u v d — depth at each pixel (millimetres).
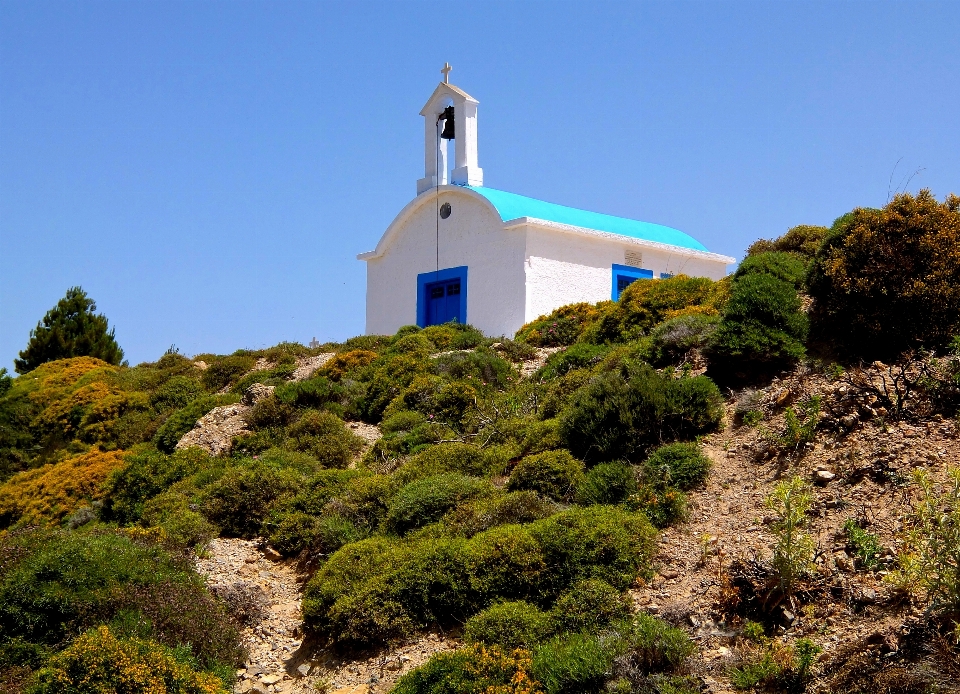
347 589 10812
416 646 9898
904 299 12367
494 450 13945
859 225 13312
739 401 12688
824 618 8234
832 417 11148
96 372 28469
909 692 6879
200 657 10117
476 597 10055
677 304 18484
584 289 26234
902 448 10078
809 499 9398
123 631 9844
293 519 13414
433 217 27984
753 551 9422
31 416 25938
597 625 9023
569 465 12219
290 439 17422
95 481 18516
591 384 13852
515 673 8312
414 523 12195
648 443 12391
